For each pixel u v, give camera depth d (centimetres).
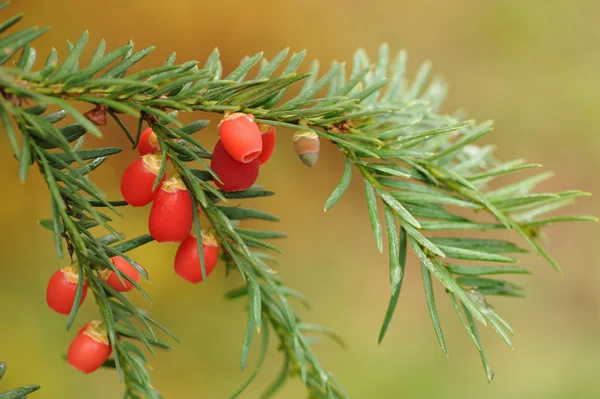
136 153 87
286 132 103
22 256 80
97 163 41
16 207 82
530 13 117
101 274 41
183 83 39
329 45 110
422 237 41
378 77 45
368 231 105
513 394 93
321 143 106
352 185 106
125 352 42
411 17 116
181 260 41
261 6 105
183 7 99
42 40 88
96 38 93
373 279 101
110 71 39
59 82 38
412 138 42
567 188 113
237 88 40
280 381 45
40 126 38
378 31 113
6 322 75
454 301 41
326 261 100
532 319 102
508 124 114
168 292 83
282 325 45
